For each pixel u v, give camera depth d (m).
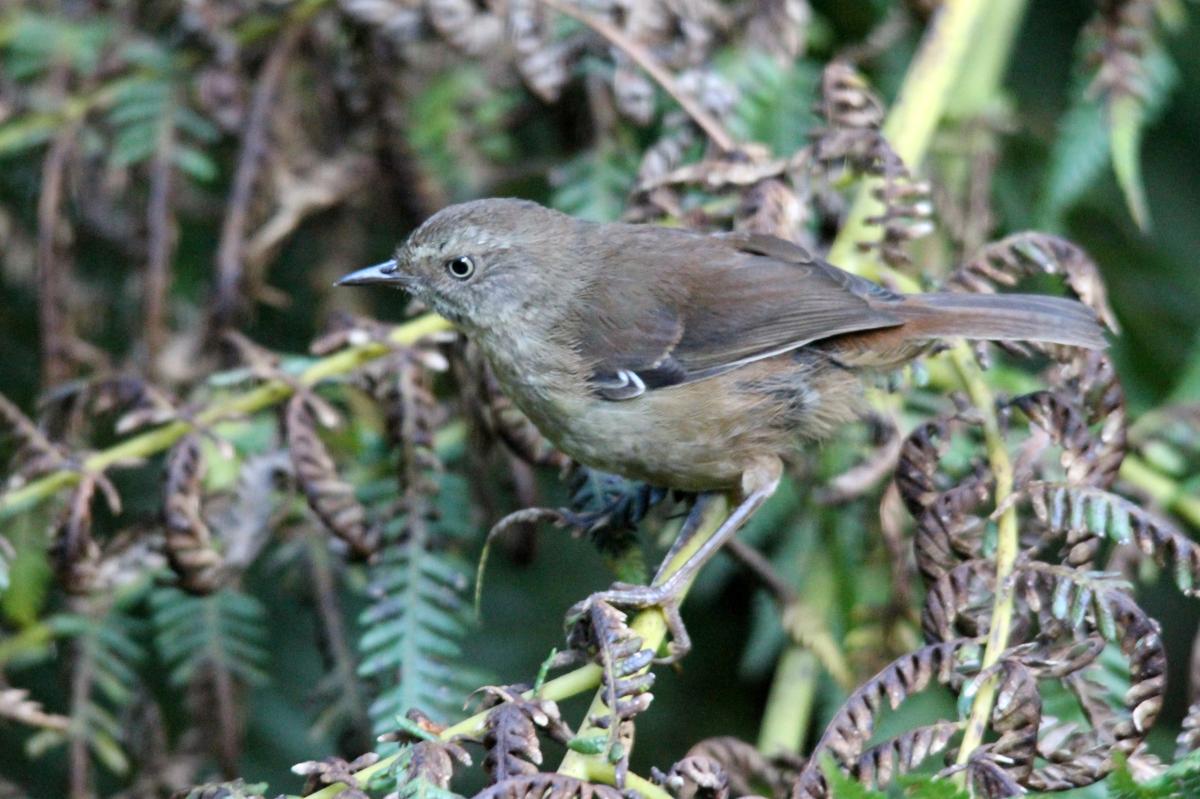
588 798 5.23
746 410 8.26
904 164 8.07
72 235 10.05
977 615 6.27
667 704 9.85
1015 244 7.61
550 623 9.78
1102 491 6.13
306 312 10.55
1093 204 10.45
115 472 9.59
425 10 9.14
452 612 7.88
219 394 8.77
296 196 9.48
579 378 8.34
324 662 8.42
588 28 9.13
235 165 10.31
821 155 8.12
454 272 8.76
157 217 9.12
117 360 10.11
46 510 8.28
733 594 10.08
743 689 9.91
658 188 8.70
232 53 9.48
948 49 8.68
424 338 8.01
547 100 9.04
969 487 6.43
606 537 7.54
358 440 8.71
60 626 8.28
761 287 8.21
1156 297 10.37
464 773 9.41
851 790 4.72
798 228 8.59
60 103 9.49
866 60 10.62
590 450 8.45
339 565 8.55
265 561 9.66
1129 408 10.11
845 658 8.11
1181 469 8.24
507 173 10.26
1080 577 5.82
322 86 9.88
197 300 10.14
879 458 8.02
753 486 8.22
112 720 8.25
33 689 9.17
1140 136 10.69
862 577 8.55
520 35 8.98
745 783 6.80
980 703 5.57
